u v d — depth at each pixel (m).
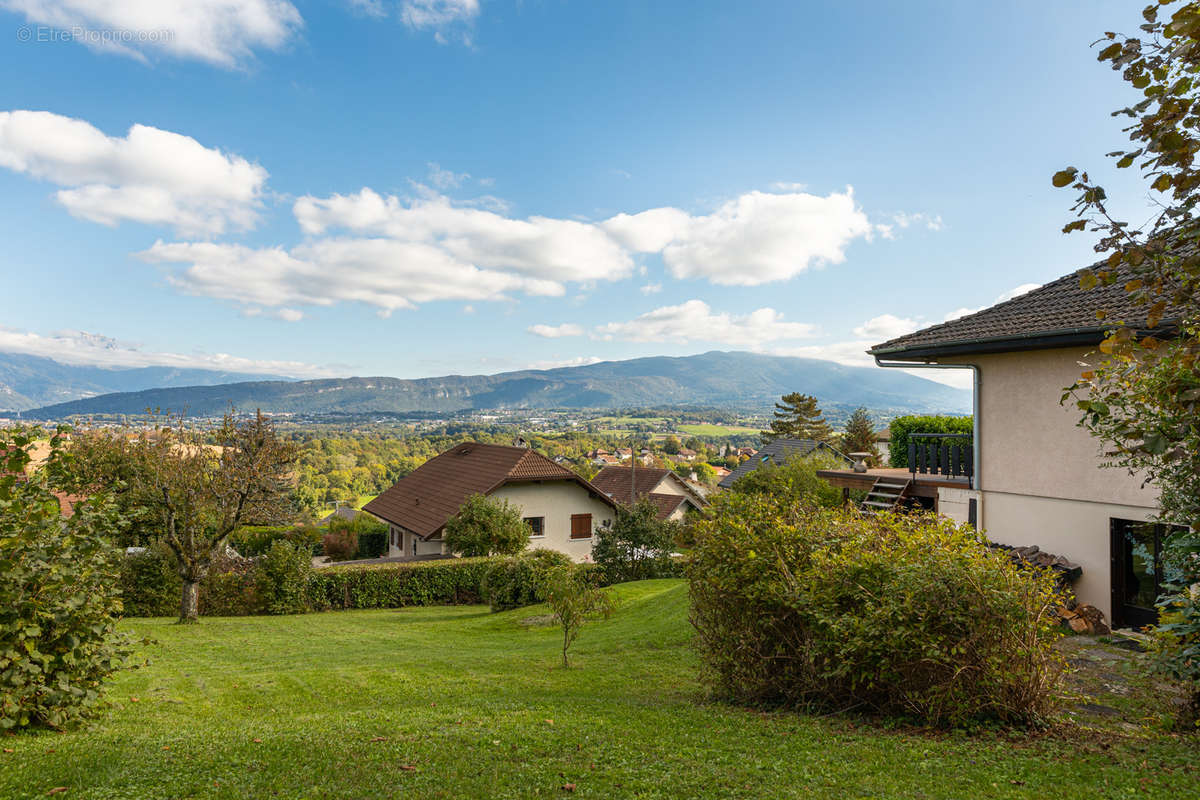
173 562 18.84
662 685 8.84
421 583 21.67
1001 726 5.58
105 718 6.57
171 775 4.46
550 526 30.75
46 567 5.47
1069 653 8.12
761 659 6.88
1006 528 10.83
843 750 5.08
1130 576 9.27
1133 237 4.16
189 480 16.91
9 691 5.32
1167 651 5.56
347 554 36.00
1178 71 4.02
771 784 4.33
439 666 10.55
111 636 6.46
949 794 4.10
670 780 4.42
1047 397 10.20
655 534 23.97
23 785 4.17
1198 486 5.59
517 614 17.69
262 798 4.08
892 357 12.00
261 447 17.91
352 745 5.25
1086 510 9.70
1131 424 4.70
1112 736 5.45
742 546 7.00
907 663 5.71
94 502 6.26
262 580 19.47
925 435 13.09
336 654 12.31
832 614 6.14
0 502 5.24
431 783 4.37
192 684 9.35
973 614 5.57
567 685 8.96
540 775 4.54
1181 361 4.14
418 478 37.06
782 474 21.95
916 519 6.75
